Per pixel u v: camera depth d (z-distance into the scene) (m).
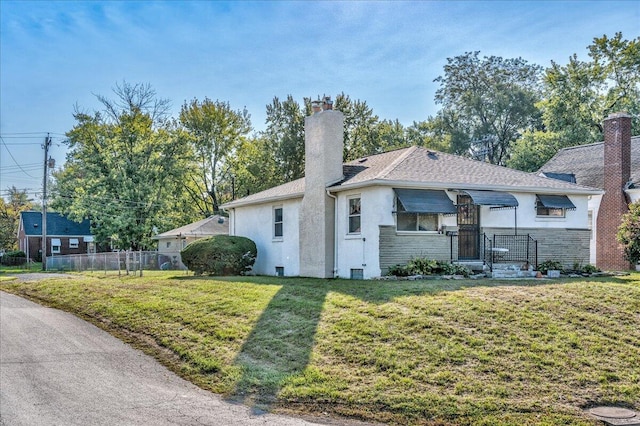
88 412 7.41
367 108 47.59
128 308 14.42
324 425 7.04
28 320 14.38
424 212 16.77
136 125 38.62
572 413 7.39
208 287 16.16
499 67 53.94
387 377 8.44
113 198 37.28
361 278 17.80
